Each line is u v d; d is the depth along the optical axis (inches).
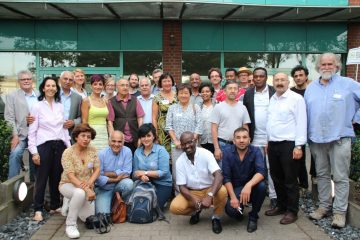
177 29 455.2
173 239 191.3
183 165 208.5
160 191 228.8
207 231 202.7
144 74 458.9
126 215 217.3
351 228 202.8
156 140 243.1
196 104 249.1
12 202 221.8
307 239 190.4
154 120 252.2
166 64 455.8
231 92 229.9
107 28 450.9
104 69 457.1
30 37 446.9
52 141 222.2
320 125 203.9
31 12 415.8
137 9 405.1
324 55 202.4
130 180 222.1
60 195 237.0
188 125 240.5
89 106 243.9
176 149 240.2
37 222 216.1
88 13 422.9
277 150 215.5
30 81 249.6
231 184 207.2
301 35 469.7
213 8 401.4
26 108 245.9
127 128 246.4
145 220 213.3
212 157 207.6
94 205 211.3
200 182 211.2
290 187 212.8
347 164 202.2
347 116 201.9
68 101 244.8
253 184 199.8
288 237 193.2
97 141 243.1
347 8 399.9
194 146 206.7
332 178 212.7
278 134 212.8
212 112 234.7
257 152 209.3
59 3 375.2
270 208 240.5
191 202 204.2
